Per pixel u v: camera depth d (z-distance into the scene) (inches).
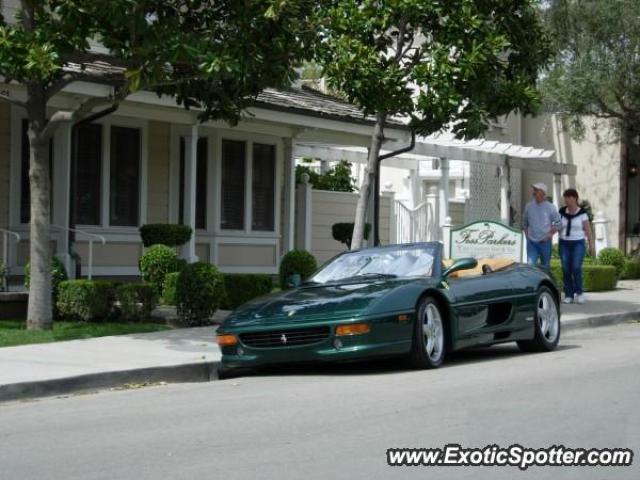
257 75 526.9
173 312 629.0
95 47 733.3
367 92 608.1
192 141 745.6
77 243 724.0
